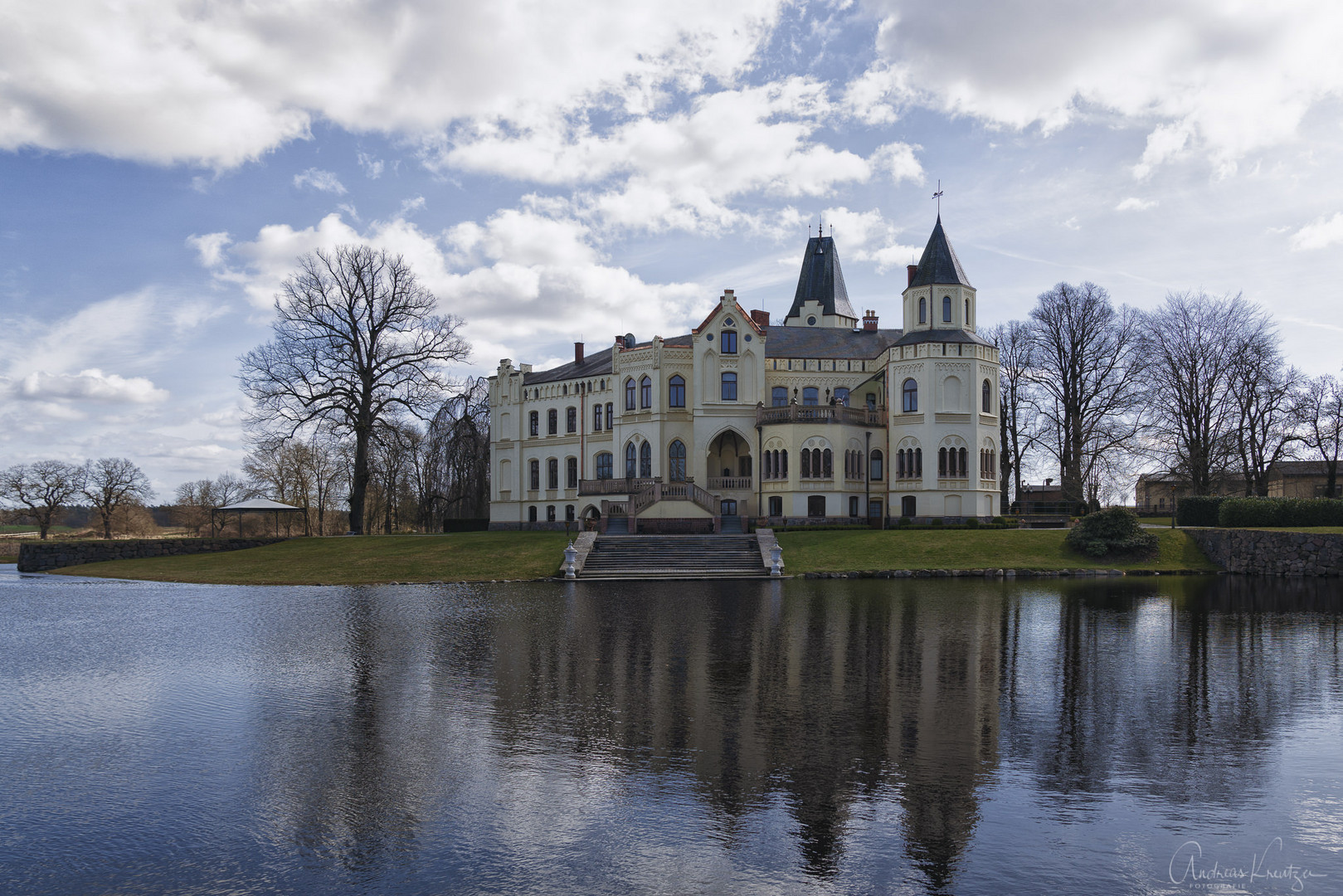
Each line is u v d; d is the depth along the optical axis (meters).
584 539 52.50
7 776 14.34
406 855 11.29
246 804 13.05
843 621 29.69
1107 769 14.09
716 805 12.67
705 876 10.60
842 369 69.12
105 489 104.94
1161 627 28.17
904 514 62.91
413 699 18.72
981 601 35.19
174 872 11.00
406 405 69.69
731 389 65.94
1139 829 11.84
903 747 15.21
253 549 62.78
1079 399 70.12
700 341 65.62
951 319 63.41
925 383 61.94
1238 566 48.56
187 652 25.03
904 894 10.12
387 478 86.50
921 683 19.98
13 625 31.36
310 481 101.88
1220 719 16.94
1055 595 37.62
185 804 13.11
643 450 67.69
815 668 21.61
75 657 24.45
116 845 11.75
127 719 17.61
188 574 53.53
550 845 11.51
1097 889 10.22
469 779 13.82
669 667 21.83
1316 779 13.66
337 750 15.36
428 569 50.72
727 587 42.22
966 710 17.56
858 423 63.44
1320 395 65.50
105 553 62.53
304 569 52.94
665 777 13.80
